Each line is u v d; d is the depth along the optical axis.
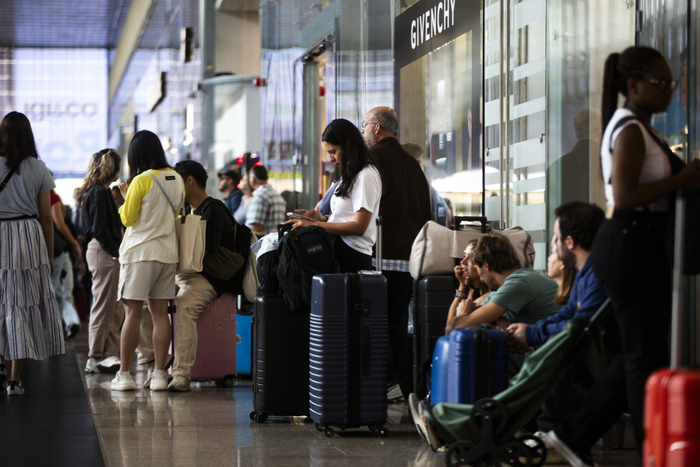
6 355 7.59
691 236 3.74
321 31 13.59
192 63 21.89
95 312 9.68
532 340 4.78
